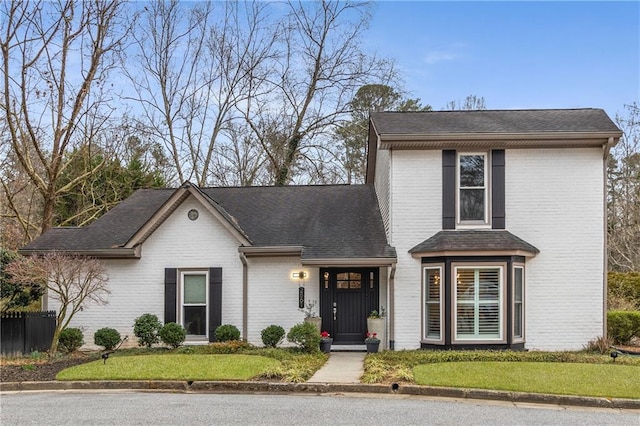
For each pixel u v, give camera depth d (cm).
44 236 1652
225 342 1450
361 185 1891
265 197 1820
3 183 2158
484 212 1463
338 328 1529
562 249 1442
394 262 1431
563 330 1430
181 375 1055
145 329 1462
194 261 1555
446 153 1461
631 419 796
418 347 1438
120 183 2548
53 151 2142
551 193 1451
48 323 1454
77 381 1032
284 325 1531
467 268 1391
